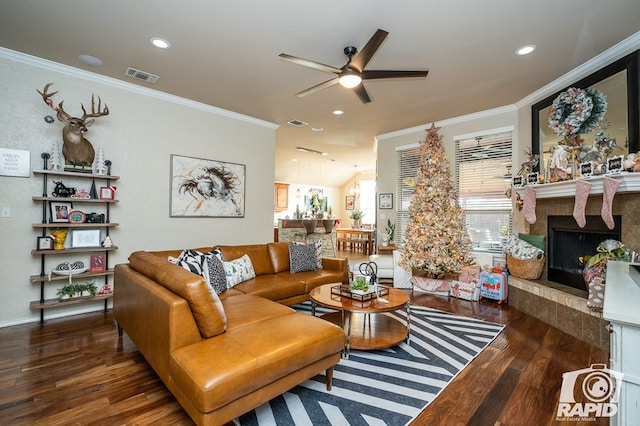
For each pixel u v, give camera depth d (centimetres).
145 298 203
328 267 423
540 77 346
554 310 323
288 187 1145
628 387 109
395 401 193
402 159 582
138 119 388
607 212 265
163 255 322
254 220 515
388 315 354
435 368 236
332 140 665
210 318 182
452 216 456
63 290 325
